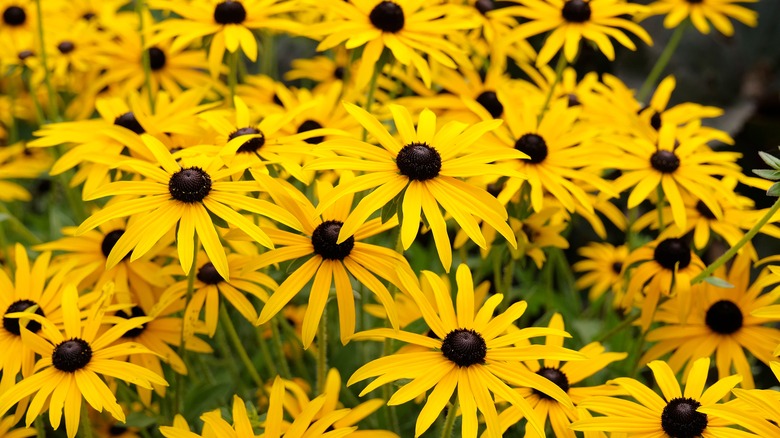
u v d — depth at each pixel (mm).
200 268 835
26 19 1078
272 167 834
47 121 1054
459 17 931
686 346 860
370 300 944
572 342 941
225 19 931
